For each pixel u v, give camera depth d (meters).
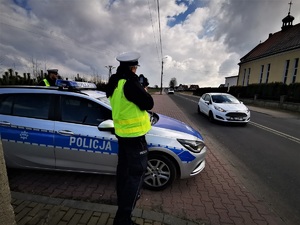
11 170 3.54
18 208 2.45
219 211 2.74
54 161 3.11
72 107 3.14
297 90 17.48
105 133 2.99
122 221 2.10
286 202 3.05
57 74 5.66
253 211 2.78
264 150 5.58
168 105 18.78
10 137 3.08
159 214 2.50
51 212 2.41
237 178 3.76
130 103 2.06
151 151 3.06
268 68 29.02
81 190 3.04
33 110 3.14
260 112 15.59
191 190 3.24
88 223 2.26
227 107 9.21
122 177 2.19
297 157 5.05
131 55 2.10
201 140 3.41
